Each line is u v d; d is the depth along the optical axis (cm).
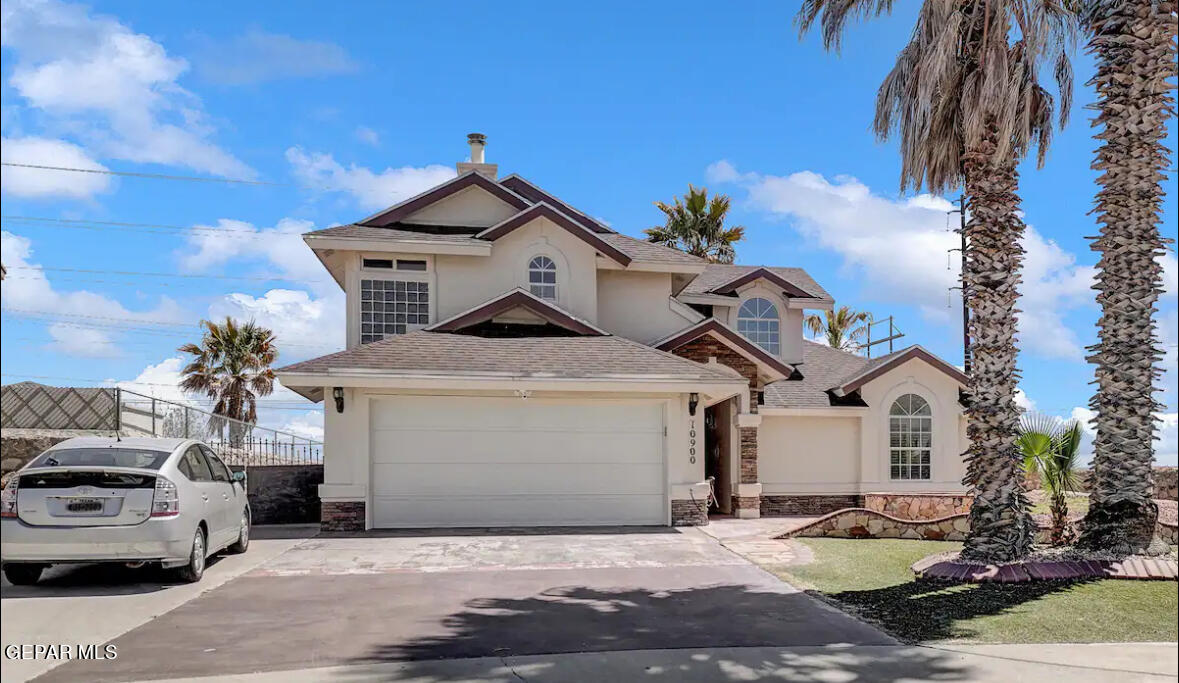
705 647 685
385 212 1791
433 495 1462
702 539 1331
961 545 1279
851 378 1966
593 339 1622
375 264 1730
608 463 1506
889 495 1588
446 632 733
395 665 632
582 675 608
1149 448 1032
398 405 1466
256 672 614
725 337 1755
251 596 884
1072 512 1662
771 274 2138
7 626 751
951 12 1007
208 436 1784
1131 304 1045
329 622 770
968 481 1041
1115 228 1061
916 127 1052
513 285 1766
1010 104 1008
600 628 749
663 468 1521
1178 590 898
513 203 1844
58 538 873
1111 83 1070
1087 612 805
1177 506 1391
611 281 1889
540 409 1497
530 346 1555
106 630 739
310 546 1253
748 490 1758
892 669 626
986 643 700
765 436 1917
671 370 1488
